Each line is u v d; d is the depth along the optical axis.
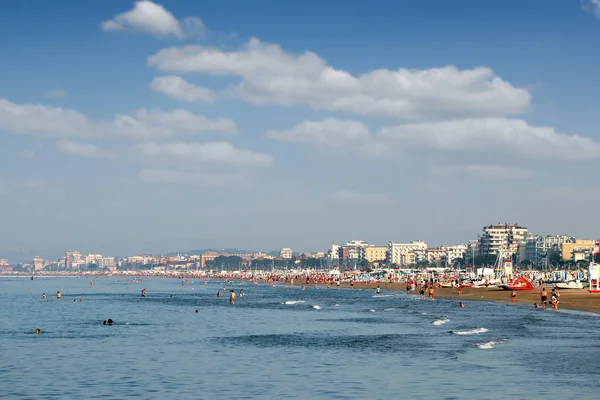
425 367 53.38
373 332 81.94
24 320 103.69
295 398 42.06
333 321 99.56
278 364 55.84
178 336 78.25
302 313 118.25
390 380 47.84
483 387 44.88
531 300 150.38
